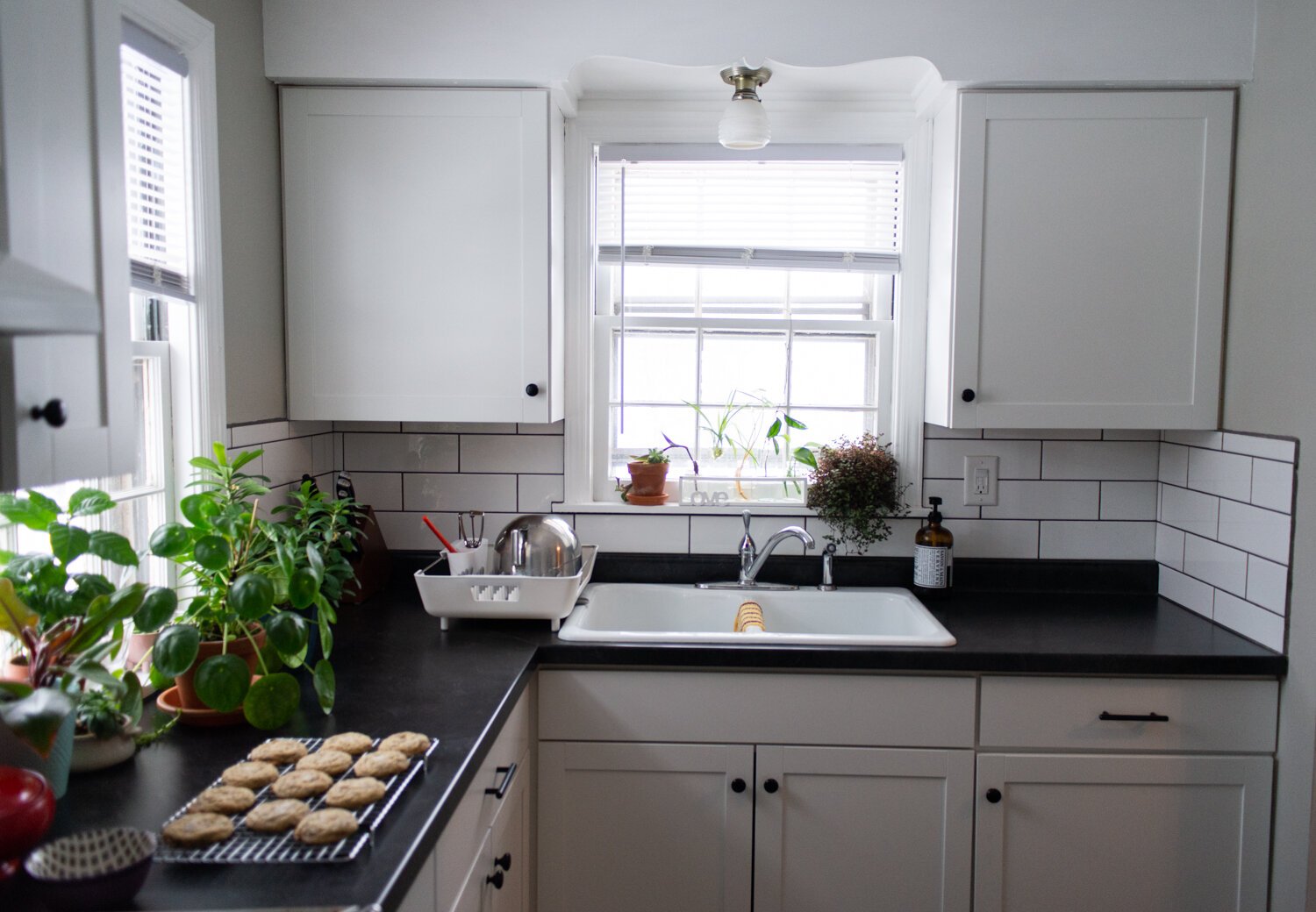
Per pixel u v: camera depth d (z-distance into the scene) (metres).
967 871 2.03
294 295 2.25
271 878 1.08
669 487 2.67
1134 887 2.03
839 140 2.51
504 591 2.09
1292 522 1.94
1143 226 2.18
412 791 1.30
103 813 1.25
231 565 1.65
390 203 2.23
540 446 2.58
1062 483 2.54
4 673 1.32
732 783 2.03
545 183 2.22
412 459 2.59
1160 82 2.14
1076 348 2.21
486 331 2.25
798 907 2.06
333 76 2.16
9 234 0.95
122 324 1.15
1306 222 1.91
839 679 2.02
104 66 1.12
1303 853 1.93
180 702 1.59
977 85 2.17
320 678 1.56
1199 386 2.21
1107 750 2.02
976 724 2.02
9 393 0.93
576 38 2.16
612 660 2.02
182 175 1.83
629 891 2.07
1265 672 1.97
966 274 2.19
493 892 1.62
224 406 1.93
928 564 2.45
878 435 2.61
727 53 2.15
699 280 2.66
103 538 1.39
